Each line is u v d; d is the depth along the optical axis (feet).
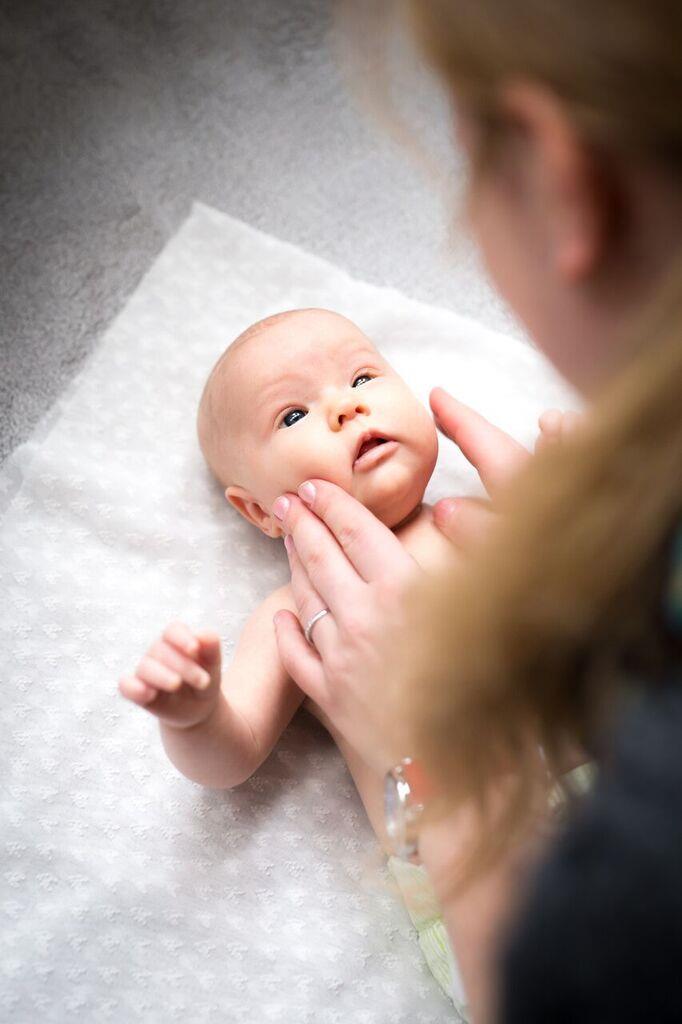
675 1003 1.59
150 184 5.70
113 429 4.80
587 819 1.66
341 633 3.24
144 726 4.27
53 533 4.55
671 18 1.45
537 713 2.02
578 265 1.74
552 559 1.77
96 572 4.51
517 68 1.58
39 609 4.42
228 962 3.94
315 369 4.16
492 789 2.37
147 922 3.96
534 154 1.73
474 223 1.95
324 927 4.01
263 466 4.14
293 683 4.11
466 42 1.63
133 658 4.39
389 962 3.99
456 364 5.01
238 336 4.74
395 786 2.85
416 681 2.09
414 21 1.69
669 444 1.59
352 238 5.64
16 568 4.48
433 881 2.90
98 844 4.08
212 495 4.68
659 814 1.58
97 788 4.17
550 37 1.53
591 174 1.65
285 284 5.17
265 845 4.11
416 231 5.65
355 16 1.86
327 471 4.00
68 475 4.62
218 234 5.23
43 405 5.19
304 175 5.77
